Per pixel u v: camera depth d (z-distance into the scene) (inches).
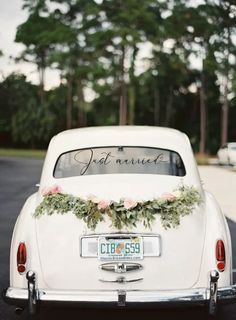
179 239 168.7
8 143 2687.0
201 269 168.2
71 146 202.2
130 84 2472.9
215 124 2908.5
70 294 161.5
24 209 186.5
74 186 186.1
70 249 167.6
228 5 2026.3
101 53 2402.8
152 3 2230.6
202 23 2075.5
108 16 2341.3
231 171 1057.5
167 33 2222.0
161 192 179.8
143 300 159.0
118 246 166.7
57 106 2883.9
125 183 186.2
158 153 200.2
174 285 166.6
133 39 2206.0
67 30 2420.0
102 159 199.0
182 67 2394.2
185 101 3046.3
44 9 2561.5
